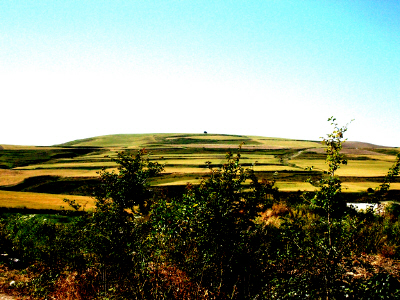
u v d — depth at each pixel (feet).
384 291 19.20
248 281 19.71
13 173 331.77
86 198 125.59
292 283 17.99
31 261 37.65
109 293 23.16
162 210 20.57
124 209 24.54
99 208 24.59
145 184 24.03
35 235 47.85
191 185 21.53
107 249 23.25
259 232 21.54
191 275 20.98
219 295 19.26
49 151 527.81
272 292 18.30
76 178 306.76
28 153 505.25
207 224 18.88
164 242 21.65
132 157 25.14
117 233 23.44
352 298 18.44
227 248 19.33
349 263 18.13
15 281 31.99
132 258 22.59
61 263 32.24
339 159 17.19
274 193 20.44
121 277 23.65
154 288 20.97
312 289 17.81
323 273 17.95
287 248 19.51
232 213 19.71
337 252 17.42
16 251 43.29
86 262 30.07
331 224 17.60
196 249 20.33
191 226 19.48
